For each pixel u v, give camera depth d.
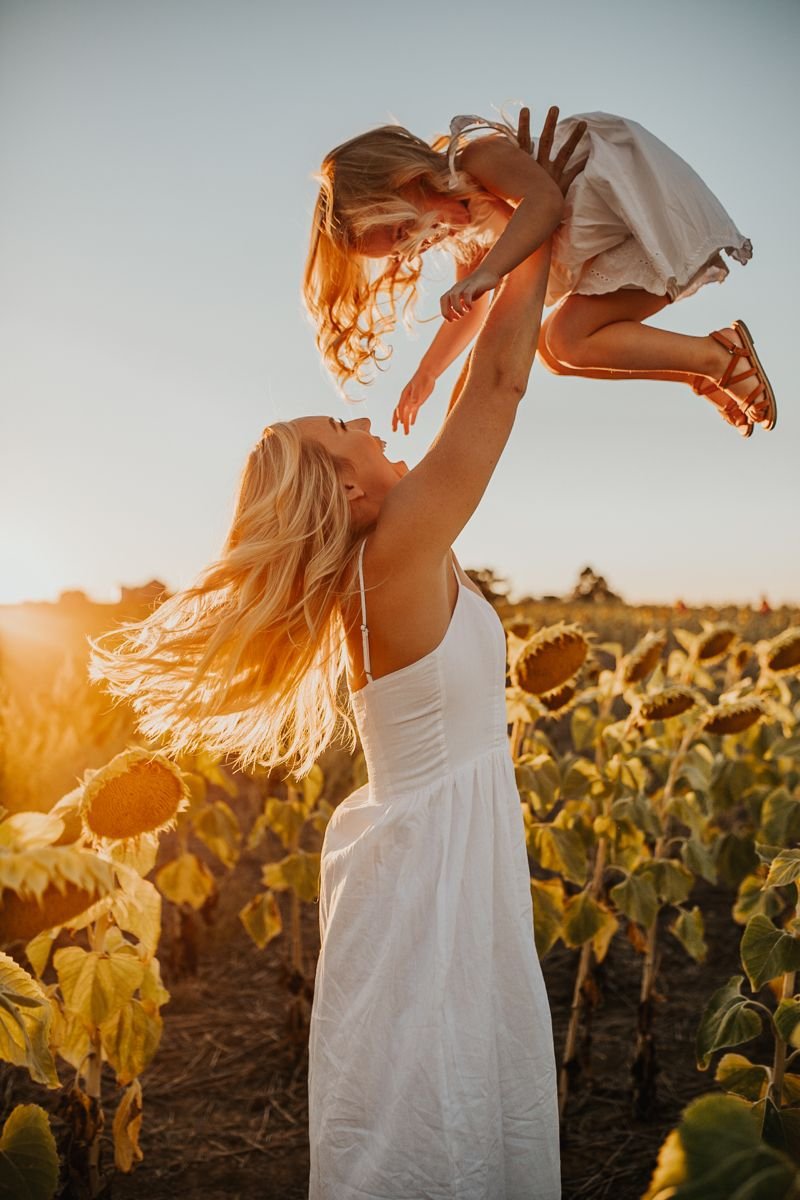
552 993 4.15
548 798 3.14
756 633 10.42
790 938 2.21
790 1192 0.91
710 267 2.27
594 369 2.33
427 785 1.89
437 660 1.87
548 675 2.85
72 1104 2.49
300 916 4.82
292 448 1.98
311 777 3.82
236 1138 3.15
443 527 1.79
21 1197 1.75
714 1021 2.32
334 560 1.92
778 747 3.92
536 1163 1.84
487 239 2.33
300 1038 3.60
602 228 2.19
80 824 2.22
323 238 2.25
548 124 2.01
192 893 3.97
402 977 1.83
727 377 2.27
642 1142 3.09
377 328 2.37
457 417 1.79
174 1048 3.71
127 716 5.34
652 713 3.22
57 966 2.31
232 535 2.04
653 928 3.23
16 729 5.44
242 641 1.90
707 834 4.19
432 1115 1.76
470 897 1.85
